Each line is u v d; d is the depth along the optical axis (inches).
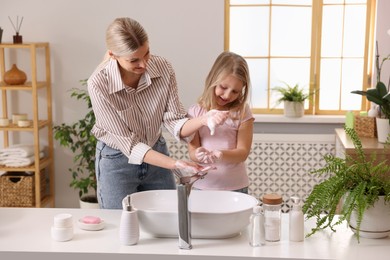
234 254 77.0
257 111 181.6
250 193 178.4
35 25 177.0
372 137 156.2
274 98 181.3
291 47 179.3
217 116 89.8
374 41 175.0
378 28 170.4
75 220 89.8
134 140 98.3
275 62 180.1
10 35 177.6
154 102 103.3
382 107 151.2
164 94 103.3
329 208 82.5
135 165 106.0
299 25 178.4
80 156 174.2
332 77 179.6
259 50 179.8
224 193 91.6
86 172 183.6
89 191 182.9
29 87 167.0
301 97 173.8
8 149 171.6
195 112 112.0
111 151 105.3
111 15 175.0
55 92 179.8
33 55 164.4
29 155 172.4
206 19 173.0
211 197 91.7
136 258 76.9
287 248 79.5
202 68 174.9
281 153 175.8
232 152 106.8
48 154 182.7
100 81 98.2
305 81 180.5
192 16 173.0
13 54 178.7
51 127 179.8
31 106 181.5
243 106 109.7
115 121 99.9
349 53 178.1
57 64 178.2
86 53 177.3
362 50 177.8
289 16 177.9
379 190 82.2
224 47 178.1
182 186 77.7
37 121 168.2
